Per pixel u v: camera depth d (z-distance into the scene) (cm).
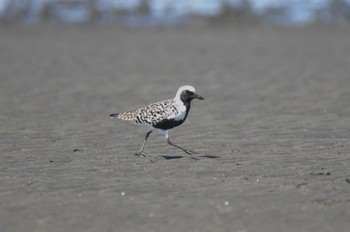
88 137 2397
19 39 6294
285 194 1588
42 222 1398
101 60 4916
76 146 2239
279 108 2998
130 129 2536
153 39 6278
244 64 4638
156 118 2003
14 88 3650
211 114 2872
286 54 5172
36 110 2995
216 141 2303
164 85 3781
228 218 1408
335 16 7438
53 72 4306
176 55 5178
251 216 1418
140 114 2041
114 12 7706
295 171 1834
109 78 4059
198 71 4341
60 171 1867
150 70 4406
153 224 1375
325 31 6681
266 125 2600
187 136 2400
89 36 6500
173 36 6512
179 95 2014
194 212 1452
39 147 2227
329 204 1495
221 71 4325
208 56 5100
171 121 2006
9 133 2481
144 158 2034
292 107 3023
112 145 2250
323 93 3406
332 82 3781
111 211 1467
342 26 6994
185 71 4347
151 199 1559
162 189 1650
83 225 1375
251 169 1866
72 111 2973
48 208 1495
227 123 2656
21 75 4169
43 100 3272
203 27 7112
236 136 2389
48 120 2756
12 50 5500
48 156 2078
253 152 2106
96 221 1399
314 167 1881
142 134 2436
